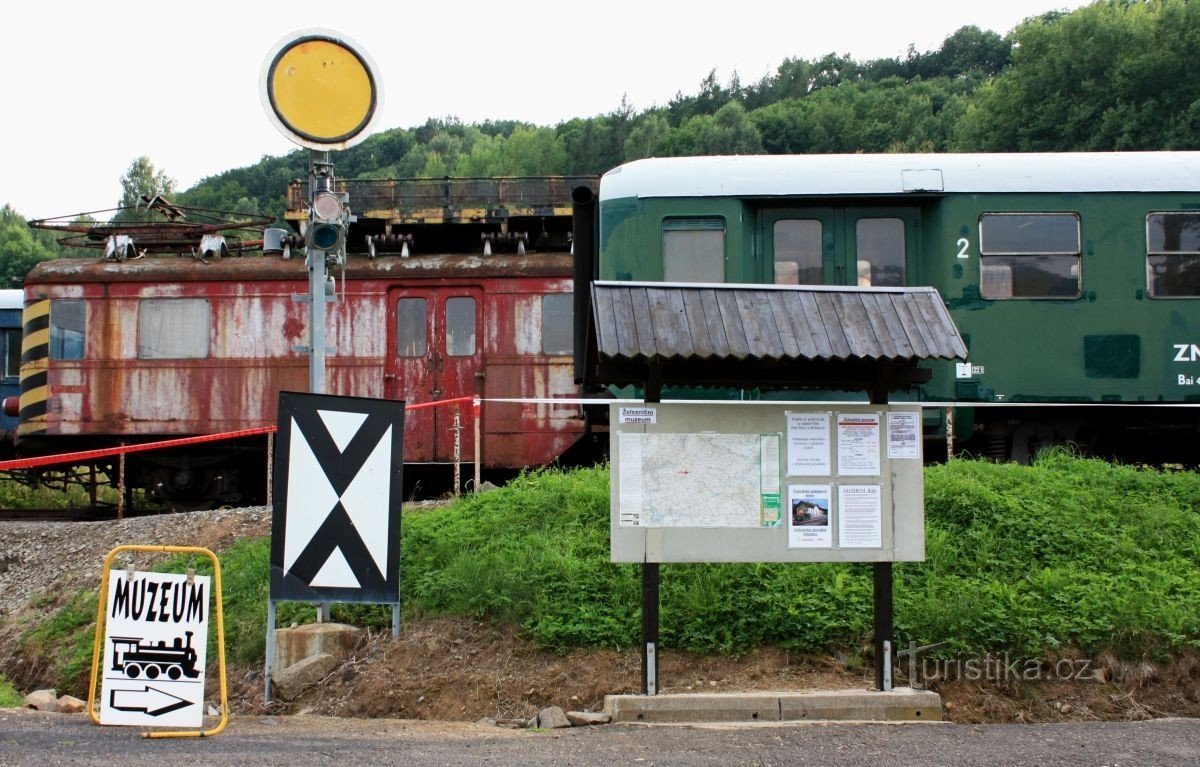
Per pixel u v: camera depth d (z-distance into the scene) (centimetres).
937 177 1275
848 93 10219
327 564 745
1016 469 1048
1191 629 741
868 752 566
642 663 667
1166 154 1302
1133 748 580
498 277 1566
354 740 604
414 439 1552
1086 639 730
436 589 830
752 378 696
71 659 878
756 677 712
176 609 636
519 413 1543
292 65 873
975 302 1266
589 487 1002
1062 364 1262
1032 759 554
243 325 1591
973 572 830
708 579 793
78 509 1662
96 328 1609
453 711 708
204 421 1584
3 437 2002
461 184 2023
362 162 12731
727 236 1273
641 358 653
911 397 1245
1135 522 929
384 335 1568
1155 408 1291
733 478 655
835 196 1270
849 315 648
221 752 562
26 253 7631
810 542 655
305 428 744
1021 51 5519
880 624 666
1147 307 1270
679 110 11956
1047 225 1277
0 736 596
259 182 10881
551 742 593
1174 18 4903
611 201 1287
